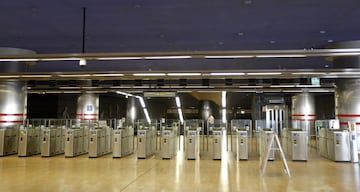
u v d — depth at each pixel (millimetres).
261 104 25609
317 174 8398
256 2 6539
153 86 19156
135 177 7906
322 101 27109
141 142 11672
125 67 15531
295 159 11016
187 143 11492
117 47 10836
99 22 7992
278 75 11219
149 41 10008
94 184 7039
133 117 30797
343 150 10781
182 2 6527
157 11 7121
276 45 10500
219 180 7566
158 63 14203
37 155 12336
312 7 6832
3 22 7992
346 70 10266
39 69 16453
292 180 7574
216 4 6656
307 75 10805
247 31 8805
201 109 28062
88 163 10305
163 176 8062
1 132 12039
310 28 8508
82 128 12773
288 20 7770
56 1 6496
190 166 9781
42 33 9086
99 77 11297
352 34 9156
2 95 12422
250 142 15586
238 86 18266
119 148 11742
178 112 31203
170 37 9461
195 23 8055
